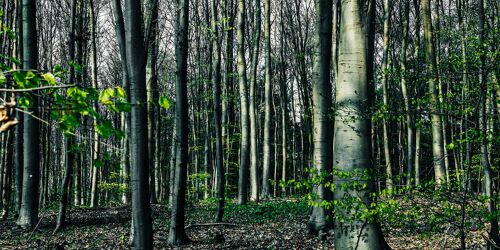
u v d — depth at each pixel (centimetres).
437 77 578
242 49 2017
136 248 538
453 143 532
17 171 1550
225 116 2561
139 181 543
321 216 1026
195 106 3070
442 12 2217
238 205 1914
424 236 580
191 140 3525
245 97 2002
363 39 630
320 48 1008
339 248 614
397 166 3197
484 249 764
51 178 3425
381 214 532
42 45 2447
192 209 1969
